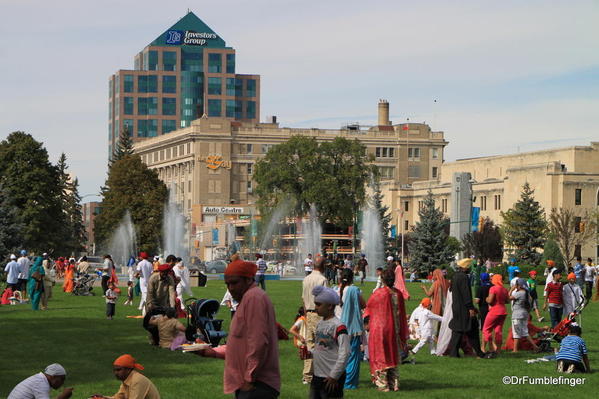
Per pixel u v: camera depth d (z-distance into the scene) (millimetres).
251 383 12117
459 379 22500
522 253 122062
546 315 43156
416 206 188625
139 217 134375
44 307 45219
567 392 20891
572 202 143250
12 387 21078
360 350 21359
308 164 147375
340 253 151125
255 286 12445
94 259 129000
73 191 175625
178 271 39875
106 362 25250
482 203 164000
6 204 77938
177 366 24625
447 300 27031
